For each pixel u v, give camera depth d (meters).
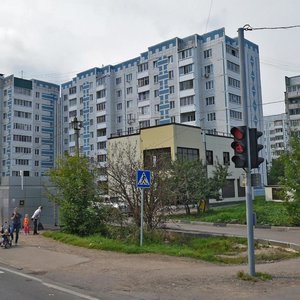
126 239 16.23
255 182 9.68
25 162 87.81
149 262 11.78
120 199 17.56
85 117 83.62
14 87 87.69
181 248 15.20
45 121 92.00
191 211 33.19
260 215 24.69
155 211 17.33
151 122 70.44
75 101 88.00
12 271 10.67
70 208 18.08
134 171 17.47
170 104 66.88
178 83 65.88
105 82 79.75
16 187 22.53
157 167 17.75
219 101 62.53
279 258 13.14
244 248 15.55
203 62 64.69
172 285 8.56
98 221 18.11
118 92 79.44
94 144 81.25
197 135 42.28
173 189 19.86
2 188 22.86
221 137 46.41
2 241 15.05
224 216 25.88
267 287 8.31
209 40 64.38
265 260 12.87
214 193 30.78
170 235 17.75
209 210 31.70
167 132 39.97
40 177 23.48
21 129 87.94
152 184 17.23
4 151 87.94
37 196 23.16
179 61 65.94
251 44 68.56
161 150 40.00
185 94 64.69
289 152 22.38
